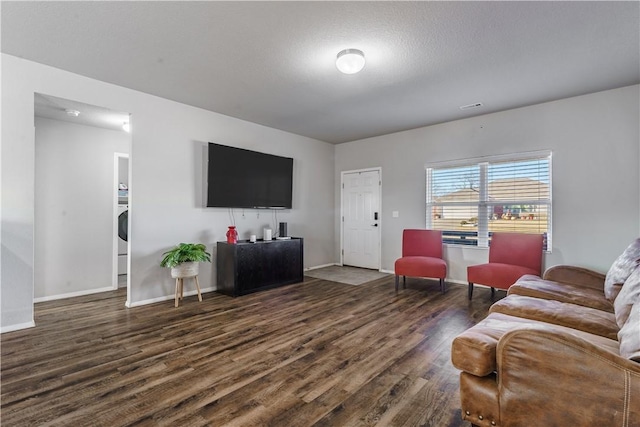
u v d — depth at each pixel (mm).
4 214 2758
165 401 1764
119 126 4195
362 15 2172
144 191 3641
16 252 2814
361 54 2660
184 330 2822
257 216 4898
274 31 2377
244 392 1854
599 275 2658
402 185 5293
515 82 3289
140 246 3615
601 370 1126
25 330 2809
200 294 3832
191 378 2008
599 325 1756
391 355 2338
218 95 3684
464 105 3988
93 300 3824
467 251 4570
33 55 2775
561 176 3803
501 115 4234
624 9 2096
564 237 3787
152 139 3695
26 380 1975
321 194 6016
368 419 1615
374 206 5695
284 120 4656
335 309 3441
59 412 1662
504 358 1313
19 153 2826
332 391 1868
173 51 2688
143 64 2928
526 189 4090
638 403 1061
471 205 4551
